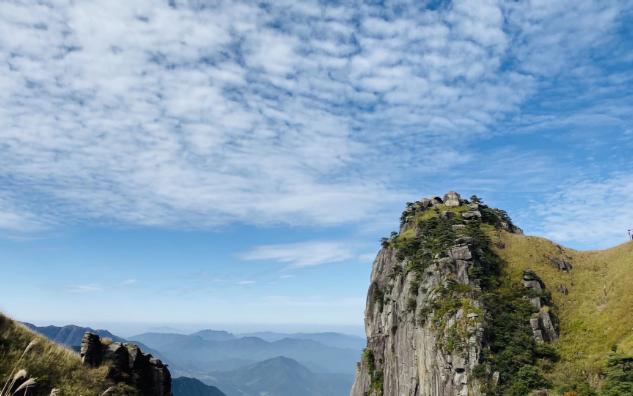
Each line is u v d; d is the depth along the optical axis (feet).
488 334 401.49
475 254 488.02
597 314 409.28
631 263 444.14
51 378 92.84
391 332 562.66
